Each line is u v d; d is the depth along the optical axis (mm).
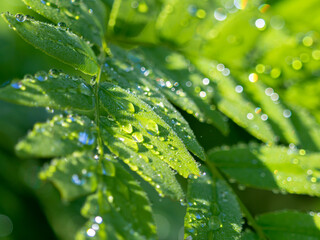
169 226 382
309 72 311
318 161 260
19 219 303
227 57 310
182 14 299
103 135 219
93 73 234
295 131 290
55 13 244
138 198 210
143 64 272
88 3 270
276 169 260
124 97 227
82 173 208
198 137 305
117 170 213
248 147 264
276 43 309
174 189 218
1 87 212
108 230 204
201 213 236
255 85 297
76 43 233
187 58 300
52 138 209
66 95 219
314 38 309
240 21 305
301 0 301
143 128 223
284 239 246
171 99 259
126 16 287
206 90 282
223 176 259
